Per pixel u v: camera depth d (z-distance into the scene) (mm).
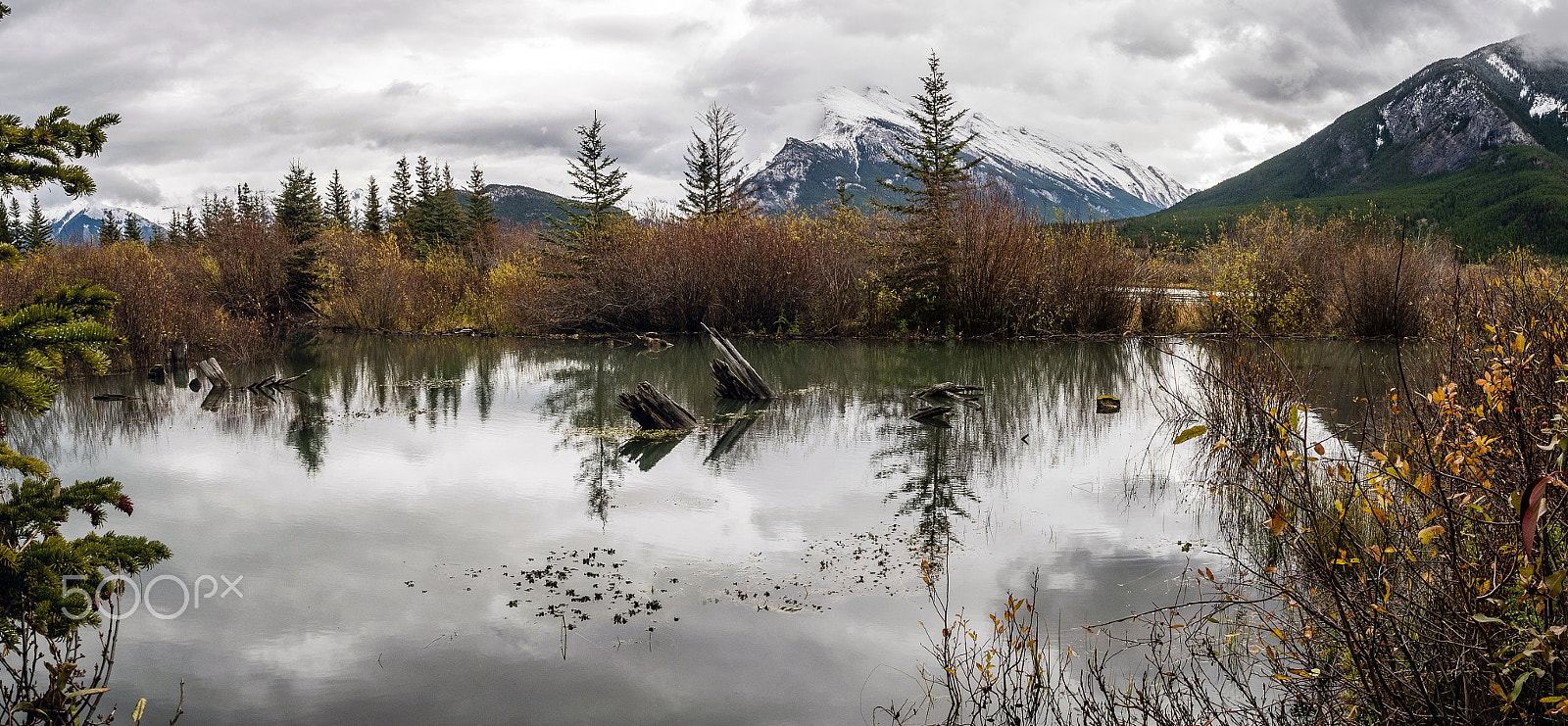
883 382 16266
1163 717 3977
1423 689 3002
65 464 9805
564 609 5652
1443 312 5270
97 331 3309
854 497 8195
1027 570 6184
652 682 4707
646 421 11758
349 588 6059
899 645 5094
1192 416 11133
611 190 33062
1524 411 2957
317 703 4516
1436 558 3193
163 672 4855
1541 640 2461
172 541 7070
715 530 7246
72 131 3553
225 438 11281
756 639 5207
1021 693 4477
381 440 11109
